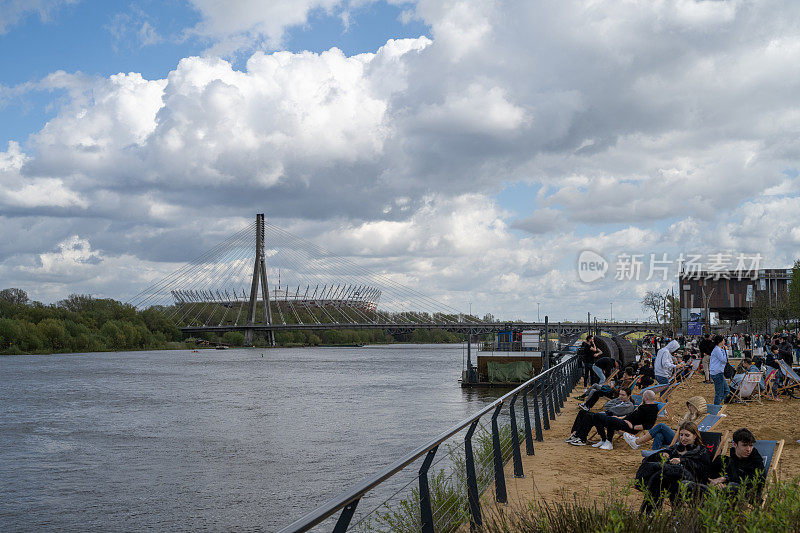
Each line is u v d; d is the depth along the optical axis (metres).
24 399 64.56
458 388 73.50
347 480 29.17
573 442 13.42
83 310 187.25
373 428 44.03
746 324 117.31
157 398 65.31
